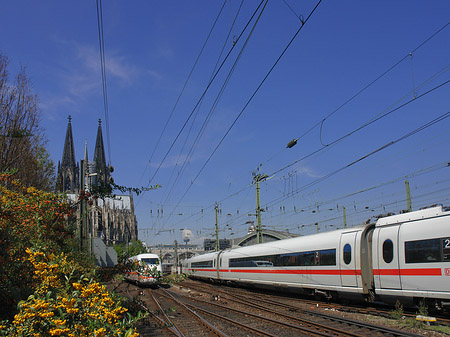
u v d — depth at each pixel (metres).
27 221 10.01
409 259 16.25
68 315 6.17
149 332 14.31
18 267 8.93
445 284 14.68
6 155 21.67
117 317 6.46
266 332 13.70
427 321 14.07
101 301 6.51
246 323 16.22
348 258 19.78
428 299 15.76
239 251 35.41
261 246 31.03
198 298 27.44
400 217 17.38
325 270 21.55
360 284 18.88
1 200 9.73
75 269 7.31
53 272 6.74
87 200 11.19
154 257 40.44
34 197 11.20
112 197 11.24
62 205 11.07
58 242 10.94
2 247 8.80
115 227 112.25
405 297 16.45
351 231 20.19
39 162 24.02
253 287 33.84
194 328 15.49
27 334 5.79
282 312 18.64
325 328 14.17
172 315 18.89
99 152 134.38
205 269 45.09
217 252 42.34
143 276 11.40
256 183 34.34
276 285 27.47
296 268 24.62
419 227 16.09
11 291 8.44
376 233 18.22
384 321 15.27
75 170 121.81
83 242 23.69
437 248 15.15
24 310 5.96
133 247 95.50
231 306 21.97
